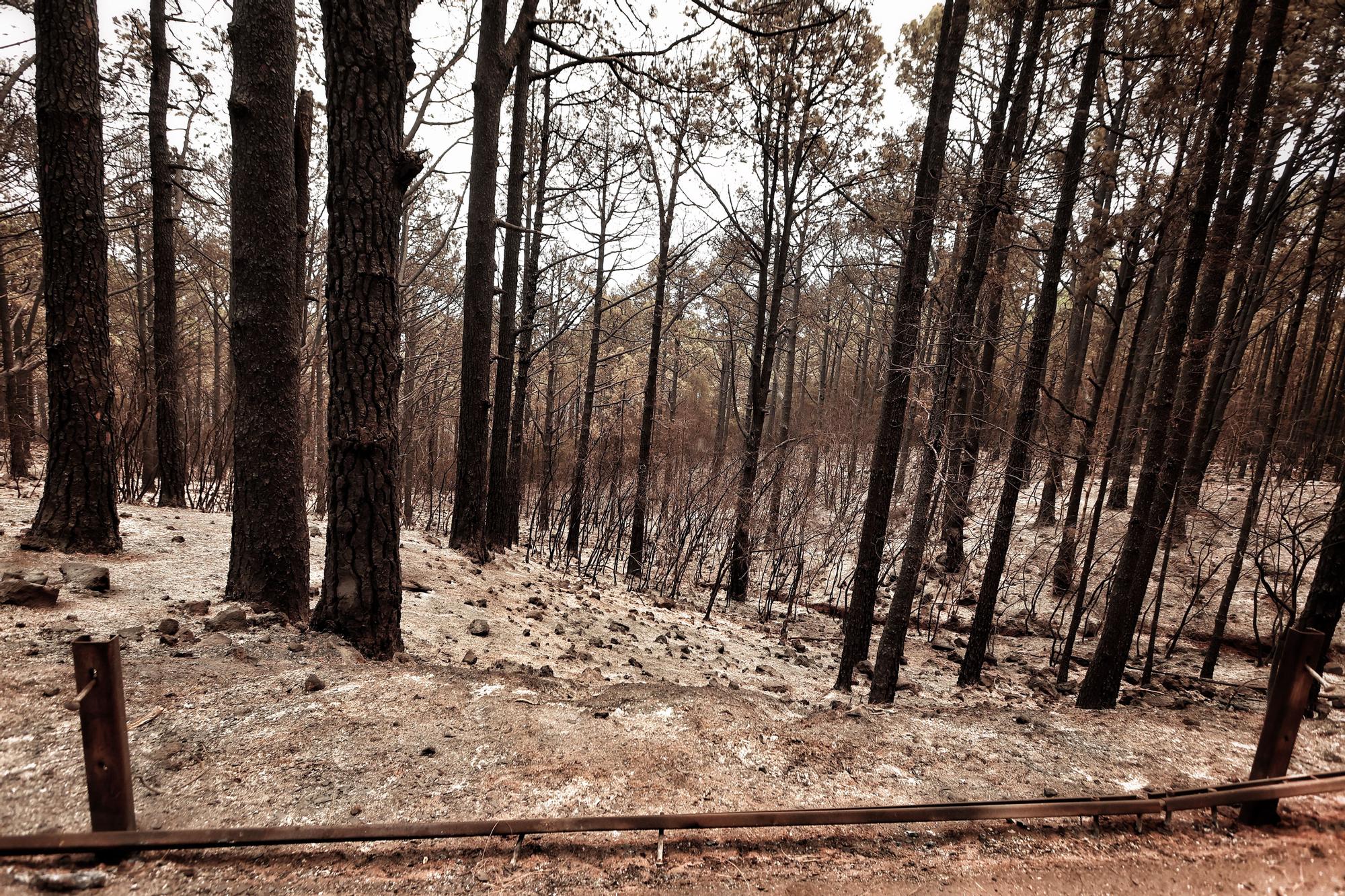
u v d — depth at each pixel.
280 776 2.67
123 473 9.44
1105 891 2.38
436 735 3.13
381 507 4.24
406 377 14.10
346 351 4.07
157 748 2.69
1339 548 4.39
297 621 4.48
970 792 3.05
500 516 10.77
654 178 11.70
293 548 4.49
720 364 31.27
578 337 24.36
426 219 14.09
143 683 3.15
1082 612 7.25
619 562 13.02
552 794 2.77
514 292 10.20
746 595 12.05
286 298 4.38
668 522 12.70
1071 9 6.28
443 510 15.88
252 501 4.36
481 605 6.63
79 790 2.32
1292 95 6.17
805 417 22.33
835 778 3.12
